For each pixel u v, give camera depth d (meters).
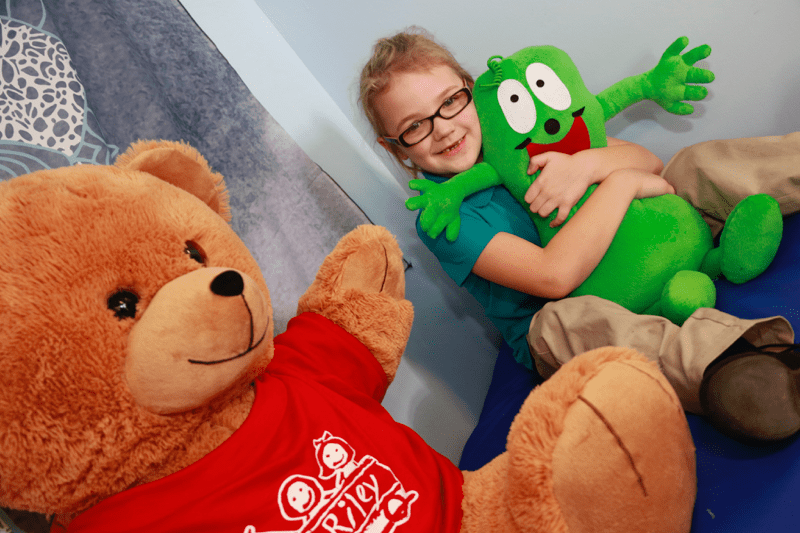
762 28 0.82
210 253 0.51
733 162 0.80
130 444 0.44
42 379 0.39
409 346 1.17
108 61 0.89
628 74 0.95
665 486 0.43
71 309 0.41
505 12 0.98
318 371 0.63
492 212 0.91
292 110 1.18
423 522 0.50
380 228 0.72
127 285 0.44
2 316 0.38
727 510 0.53
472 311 1.29
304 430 0.52
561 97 0.82
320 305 0.68
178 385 0.42
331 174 1.18
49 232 0.41
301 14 1.15
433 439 1.13
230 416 0.52
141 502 0.44
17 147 0.78
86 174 0.47
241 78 1.08
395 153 1.01
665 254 0.82
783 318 0.58
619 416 0.43
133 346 0.42
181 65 0.98
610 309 0.75
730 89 0.89
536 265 0.83
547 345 0.81
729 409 0.53
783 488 0.49
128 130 0.89
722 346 0.59
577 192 0.83
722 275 0.81
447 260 0.91
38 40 0.83
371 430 0.56
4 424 0.39
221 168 0.98
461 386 1.22
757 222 0.71
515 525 0.48
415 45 0.88
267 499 0.46
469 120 0.86
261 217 1.00
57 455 0.41
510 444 0.48
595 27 0.93
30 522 0.57
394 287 0.71
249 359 0.47
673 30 0.88
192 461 0.48
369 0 1.07
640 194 0.83
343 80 1.19
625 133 1.03
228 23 1.16
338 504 0.48
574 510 0.44
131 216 0.45
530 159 0.84
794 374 0.52
